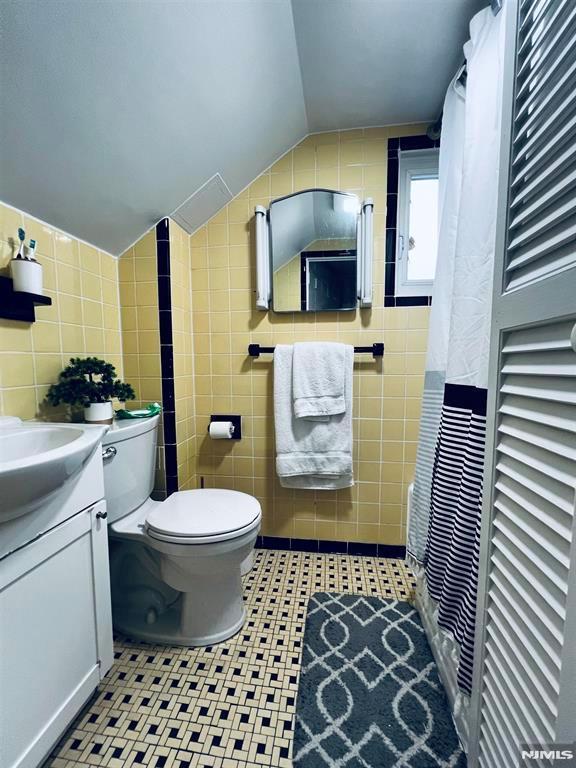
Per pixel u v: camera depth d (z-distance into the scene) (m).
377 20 1.05
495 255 0.66
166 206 1.44
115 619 1.24
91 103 0.91
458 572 0.88
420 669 1.06
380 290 1.58
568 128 0.47
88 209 1.21
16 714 0.67
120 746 0.85
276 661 1.10
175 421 1.56
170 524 1.11
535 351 0.54
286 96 1.31
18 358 1.04
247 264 1.67
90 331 1.36
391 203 1.54
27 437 0.91
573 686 0.43
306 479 1.63
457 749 0.84
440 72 1.25
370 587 1.47
